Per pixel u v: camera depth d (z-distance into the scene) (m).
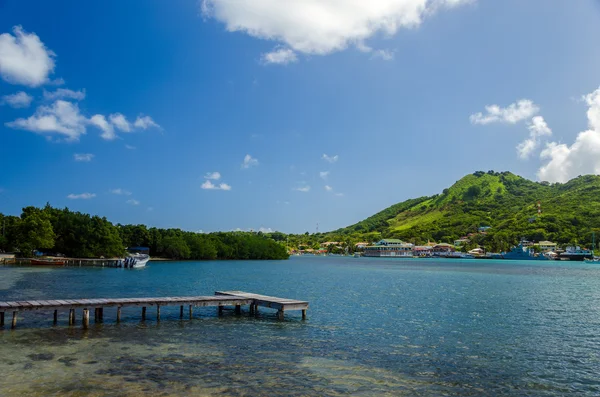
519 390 17.39
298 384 16.97
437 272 116.44
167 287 56.88
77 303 27.50
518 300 48.22
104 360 19.47
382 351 22.89
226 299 32.28
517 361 21.66
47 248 111.88
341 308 39.06
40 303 26.80
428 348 23.92
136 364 18.95
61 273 77.56
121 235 161.75
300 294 51.94
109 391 15.36
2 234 121.38
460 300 47.25
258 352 21.83
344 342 24.77
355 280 79.38
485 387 17.59
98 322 28.89
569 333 29.05
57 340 23.22
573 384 18.25
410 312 37.28
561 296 53.25
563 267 158.38
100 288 53.06
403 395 16.30
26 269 85.69
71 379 16.58
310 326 29.48
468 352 23.23
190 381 16.80
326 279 81.50
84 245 117.38
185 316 32.28
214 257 183.75
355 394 16.16
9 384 15.83
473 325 31.42
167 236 173.50
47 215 111.19
